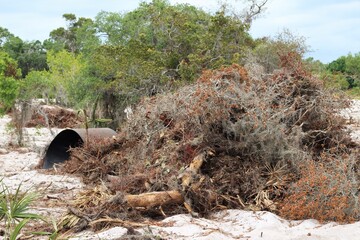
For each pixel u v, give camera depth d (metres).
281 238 6.60
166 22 22.58
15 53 81.31
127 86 20.44
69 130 12.91
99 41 26.92
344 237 6.58
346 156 9.17
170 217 7.62
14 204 6.53
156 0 26.81
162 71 20.47
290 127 9.66
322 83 10.41
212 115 8.96
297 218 7.59
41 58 81.19
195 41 22.00
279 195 8.22
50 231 7.11
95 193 8.38
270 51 17.50
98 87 21.42
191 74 19.55
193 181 8.13
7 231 6.51
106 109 21.91
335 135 10.15
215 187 8.38
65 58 38.84
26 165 13.23
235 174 8.58
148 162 9.35
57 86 34.41
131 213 7.64
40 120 23.80
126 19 26.66
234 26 21.47
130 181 8.75
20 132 17.44
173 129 9.75
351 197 7.53
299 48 16.89
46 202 8.80
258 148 8.92
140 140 10.56
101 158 11.28
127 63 20.48
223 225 7.34
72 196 9.34
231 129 8.86
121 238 6.35
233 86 9.17
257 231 6.90
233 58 20.50
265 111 8.82
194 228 7.04
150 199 7.86
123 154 10.91
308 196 7.71
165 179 8.41
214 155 8.85
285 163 8.83
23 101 18.62
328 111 10.19
